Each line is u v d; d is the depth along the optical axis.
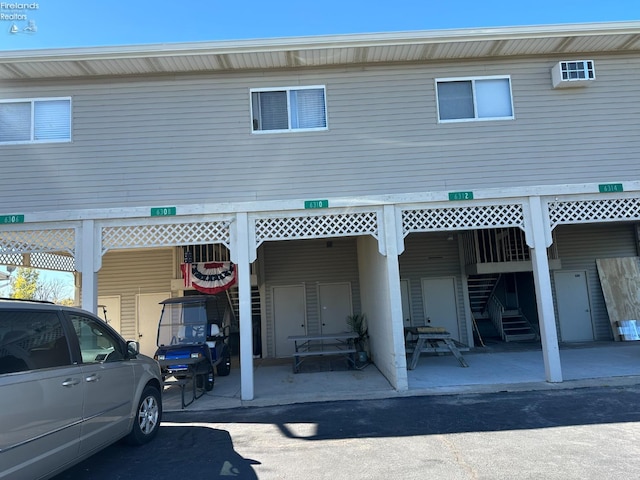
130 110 8.35
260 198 8.23
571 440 5.05
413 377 8.89
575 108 8.55
